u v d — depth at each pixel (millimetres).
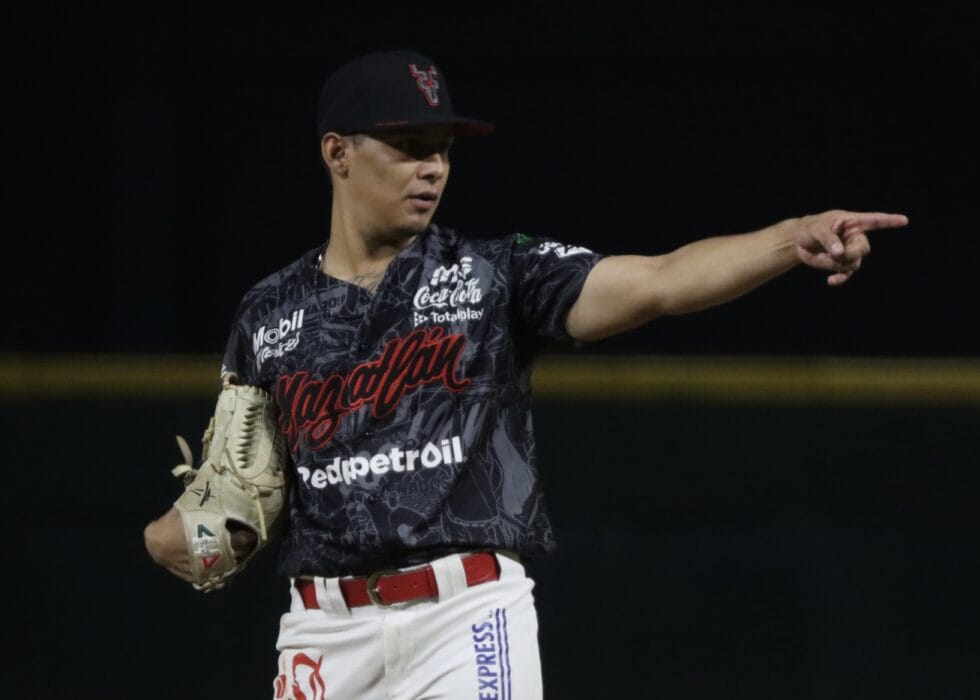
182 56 30000
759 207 29812
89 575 21984
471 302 11773
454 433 11586
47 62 29766
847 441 21625
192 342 29531
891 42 29688
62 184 29703
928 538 21453
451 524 11477
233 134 29984
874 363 21734
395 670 11727
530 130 30047
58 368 22312
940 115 29562
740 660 21391
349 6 30203
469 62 30141
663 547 21609
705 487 21703
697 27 29859
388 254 12258
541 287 11594
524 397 11984
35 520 22125
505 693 11508
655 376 21844
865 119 29656
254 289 12797
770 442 21703
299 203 29891
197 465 13773
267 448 12727
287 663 12352
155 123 29812
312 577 12055
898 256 29078
